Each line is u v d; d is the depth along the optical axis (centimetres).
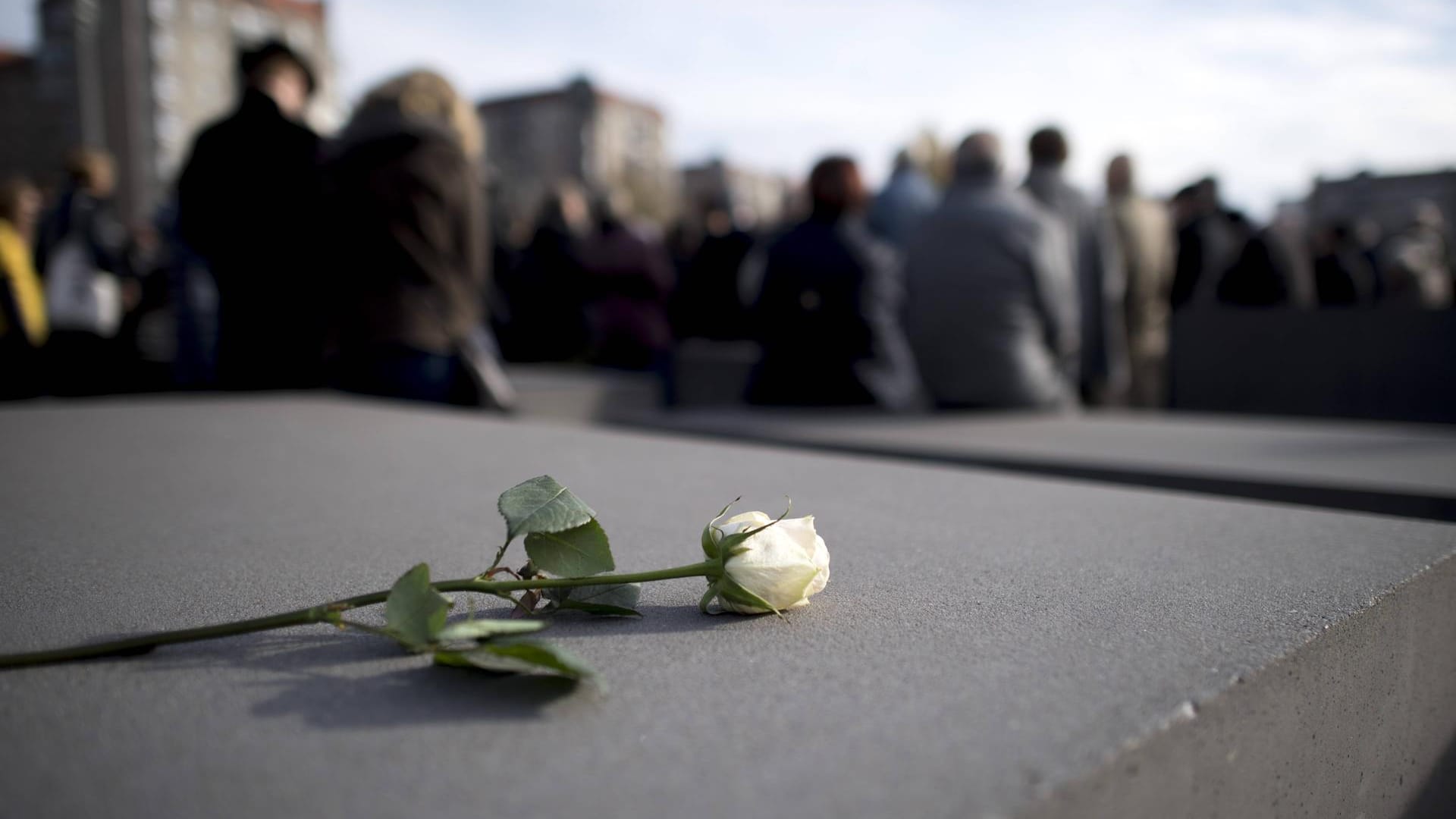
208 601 100
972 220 438
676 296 819
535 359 894
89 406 320
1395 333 511
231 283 386
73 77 5069
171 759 61
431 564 118
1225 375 563
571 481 189
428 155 365
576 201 904
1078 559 123
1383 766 104
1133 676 77
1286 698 83
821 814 54
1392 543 133
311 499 166
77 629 90
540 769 60
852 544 132
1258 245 679
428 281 370
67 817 54
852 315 478
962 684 75
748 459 220
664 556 123
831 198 480
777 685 75
